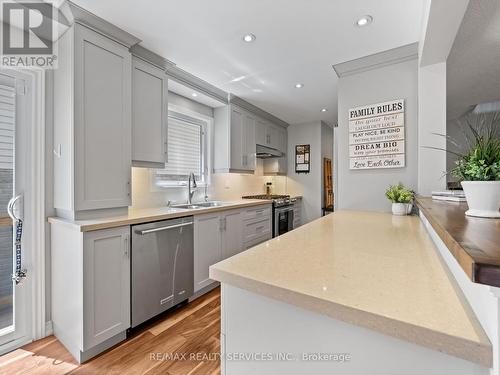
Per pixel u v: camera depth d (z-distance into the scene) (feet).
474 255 1.31
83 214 5.66
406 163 7.14
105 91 5.98
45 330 6.01
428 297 1.90
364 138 7.75
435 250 3.20
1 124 5.56
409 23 5.91
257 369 2.33
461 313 1.66
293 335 2.13
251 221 10.75
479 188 2.73
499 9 5.50
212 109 11.38
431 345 1.48
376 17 5.70
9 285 5.67
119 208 6.43
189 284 7.57
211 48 7.00
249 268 2.54
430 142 6.60
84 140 5.57
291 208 14.28
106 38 6.00
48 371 4.91
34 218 5.90
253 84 9.56
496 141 2.98
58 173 5.94
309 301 1.94
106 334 5.41
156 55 7.38
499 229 2.06
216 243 8.68
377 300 1.85
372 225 5.10
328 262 2.73
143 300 6.20
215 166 11.39
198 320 6.72
